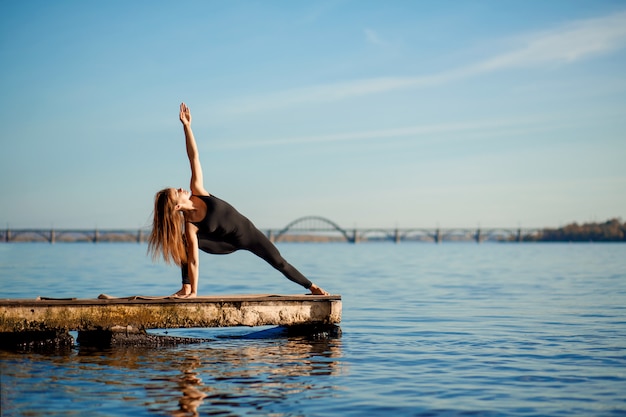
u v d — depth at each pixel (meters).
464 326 11.43
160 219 8.06
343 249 122.50
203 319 8.66
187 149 8.16
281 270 8.90
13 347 8.14
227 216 8.17
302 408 5.68
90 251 81.69
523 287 22.41
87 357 7.72
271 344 9.12
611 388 6.52
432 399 6.06
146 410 5.48
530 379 6.92
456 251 100.56
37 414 5.30
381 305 15.59
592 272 33.78
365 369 7.39
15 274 27.59
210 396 5.98
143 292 18.75
